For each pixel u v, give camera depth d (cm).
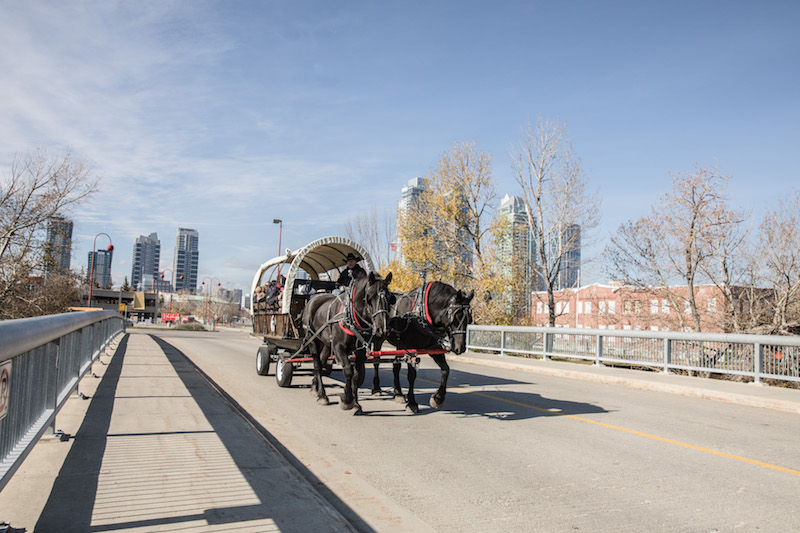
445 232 3059
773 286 2122
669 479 564
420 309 882
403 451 659
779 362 1241
